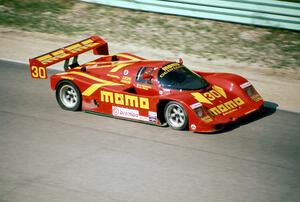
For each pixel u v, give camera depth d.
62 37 29.86
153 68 18.81
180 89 18.14
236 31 28.80
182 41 28.36
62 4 34.16
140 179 14.75
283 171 15.05
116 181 14.66
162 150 16.45
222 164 15.48
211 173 14.98
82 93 19.48
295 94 21.86
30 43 29.05
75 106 19.83
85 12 32.78
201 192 13.98
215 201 13.52
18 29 31.34
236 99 18.48
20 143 17.34
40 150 16.78
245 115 17.69
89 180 14.77
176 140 17.08
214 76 19.69
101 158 16.08
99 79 19.62
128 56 21.23
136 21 30.94
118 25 30.77
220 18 29.22
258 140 17.05
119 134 17.75
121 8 32.56
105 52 22.80
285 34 28.17
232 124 18.36
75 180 14.80
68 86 19.84
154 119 17.86
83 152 16.53
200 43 28.02
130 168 15.40
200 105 17.19
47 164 15.81
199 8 29.58
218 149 16.41
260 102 18.64
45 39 29.62
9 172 15.40
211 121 16.95
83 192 14.14
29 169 15.55
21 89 22.48
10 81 23.48
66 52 21.08
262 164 15.47
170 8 30.44
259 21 28.23
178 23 30.22
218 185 14.33
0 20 32.69
